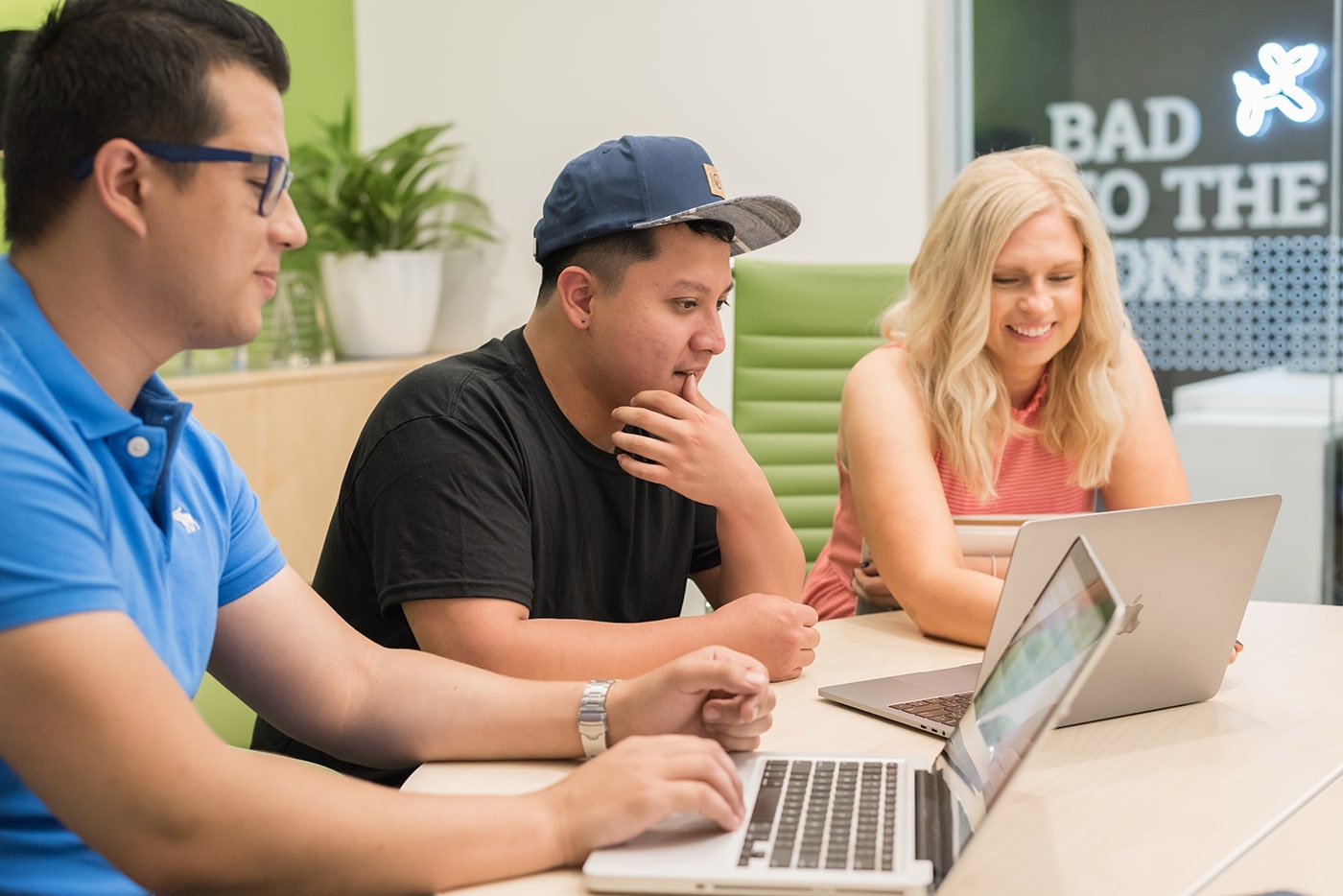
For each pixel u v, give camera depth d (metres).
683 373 1.57
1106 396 2.06
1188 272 3.62
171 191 1.00
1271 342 3.53
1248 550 1.29
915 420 1.99
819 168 3.78
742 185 3.86
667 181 1.50
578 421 1.60
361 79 4.21
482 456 1.45
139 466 1.06
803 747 1.23
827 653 1.60
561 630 1.38
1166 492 2.10
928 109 3.67
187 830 0.92
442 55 4.11
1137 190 3.64
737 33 3.80
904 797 1.04
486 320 4.16
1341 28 3.36
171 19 1.00
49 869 1.03
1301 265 3.47
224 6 1.04
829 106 3.75
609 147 1.56
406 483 1.44
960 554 1.80
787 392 2.68
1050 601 1.00
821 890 0.89
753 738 1.17
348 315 3.82
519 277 4.11
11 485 0.92
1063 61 3.66
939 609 1.65
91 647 0.91
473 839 0.96
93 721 0.90
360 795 0.97
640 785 0.98
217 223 1.02
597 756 1.14
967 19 3.73
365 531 1.51
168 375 3.21
